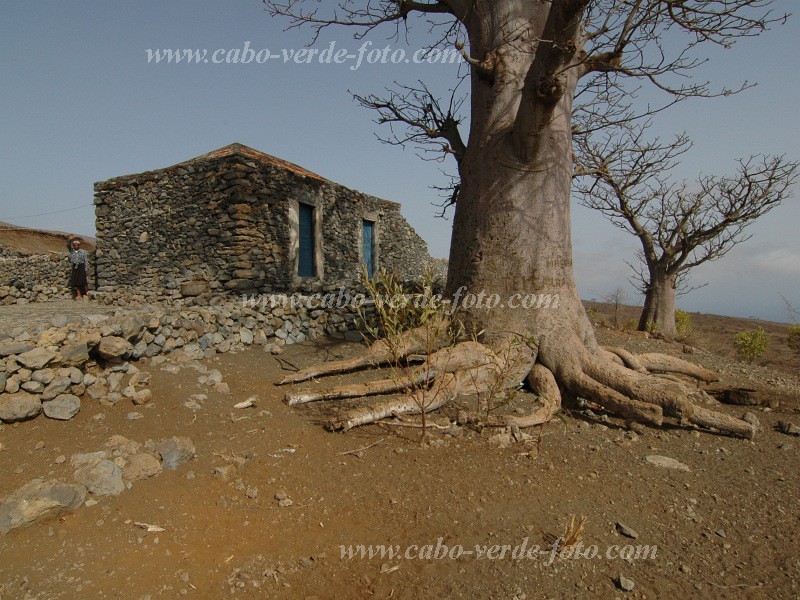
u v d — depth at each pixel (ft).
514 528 10.41
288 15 26.43
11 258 43.09
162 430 13.21
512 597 8.55
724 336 67.26
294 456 12.92
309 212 38.52
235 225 31.45
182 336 19.62
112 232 37.76
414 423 15.38
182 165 34.01
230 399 16.25
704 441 16.12
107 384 14.80
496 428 15.47
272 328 24.02
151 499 10.17
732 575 9.46
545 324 19.90
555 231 20.59
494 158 20.74
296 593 8.43
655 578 9.23
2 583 7.72
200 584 8.35
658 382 20.20
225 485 11.17
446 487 11.84
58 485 9.53
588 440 15.48
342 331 28.12
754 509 11.85
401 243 56.29
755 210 44.78
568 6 14.07
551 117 17.97
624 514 11.27
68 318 16.10
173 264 34.32
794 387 25.61
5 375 12.60
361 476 12.17
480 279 20.74
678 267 47.88
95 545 8.77
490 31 21.39
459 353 18.30
